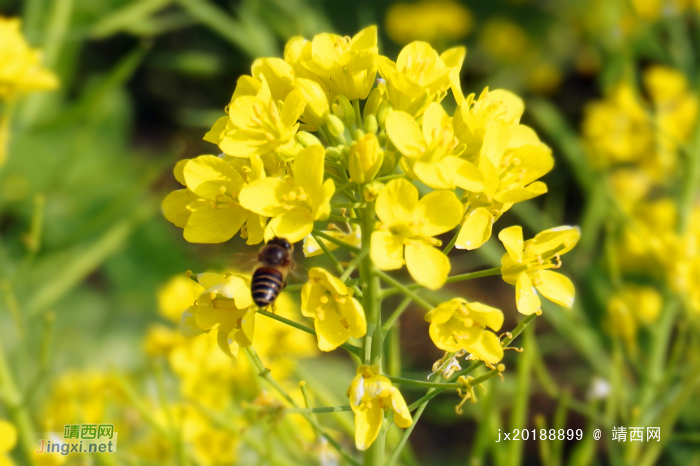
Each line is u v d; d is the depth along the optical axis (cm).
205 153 40
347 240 40
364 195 38
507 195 38
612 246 49
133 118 108
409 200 37
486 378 37
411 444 66
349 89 39
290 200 37
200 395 45
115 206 53
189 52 105
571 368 68
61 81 87
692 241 48
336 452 44
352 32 99
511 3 105
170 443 43
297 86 38
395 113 37
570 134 69
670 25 62
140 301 70
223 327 38
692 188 53
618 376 46
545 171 38
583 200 83
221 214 38
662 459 54
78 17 83
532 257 38
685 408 53
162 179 86
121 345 66
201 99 109
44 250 56
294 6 74
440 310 37
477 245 37
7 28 49
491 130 37
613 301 48
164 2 64
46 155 78
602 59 92
